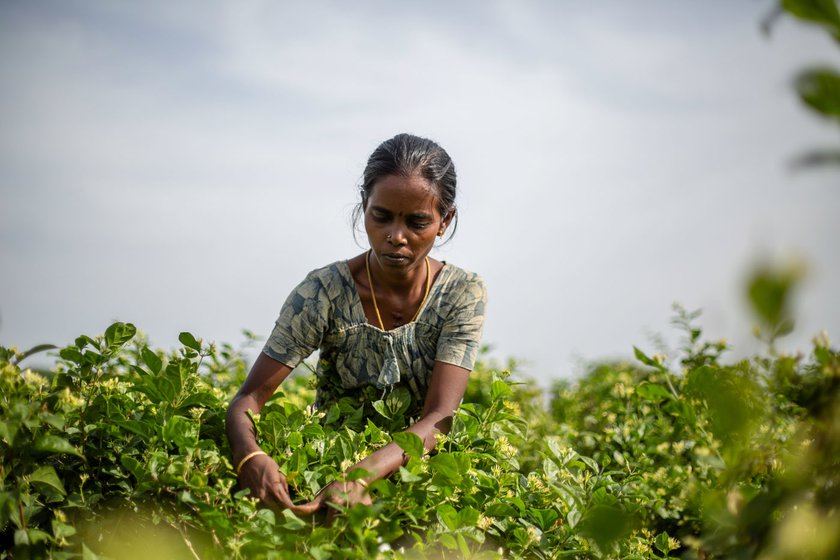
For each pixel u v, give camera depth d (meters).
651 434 3.75
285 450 2.97
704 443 2.58
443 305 3.42
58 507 2.63
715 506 1.92
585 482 2.99
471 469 2.81
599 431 4.62
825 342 1.78
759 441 2.12
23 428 2.39
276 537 2.37
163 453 2.60
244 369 4.45
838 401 1.69
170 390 2.83
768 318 1.17
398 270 3.20
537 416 5.01
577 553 2.77
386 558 2.37
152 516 2.60
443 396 3.28
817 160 1.32
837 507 1.60
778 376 1.84
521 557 2.74
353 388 3.56
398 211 3.11
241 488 2.81
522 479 3.11
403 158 3.11
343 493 2.46
